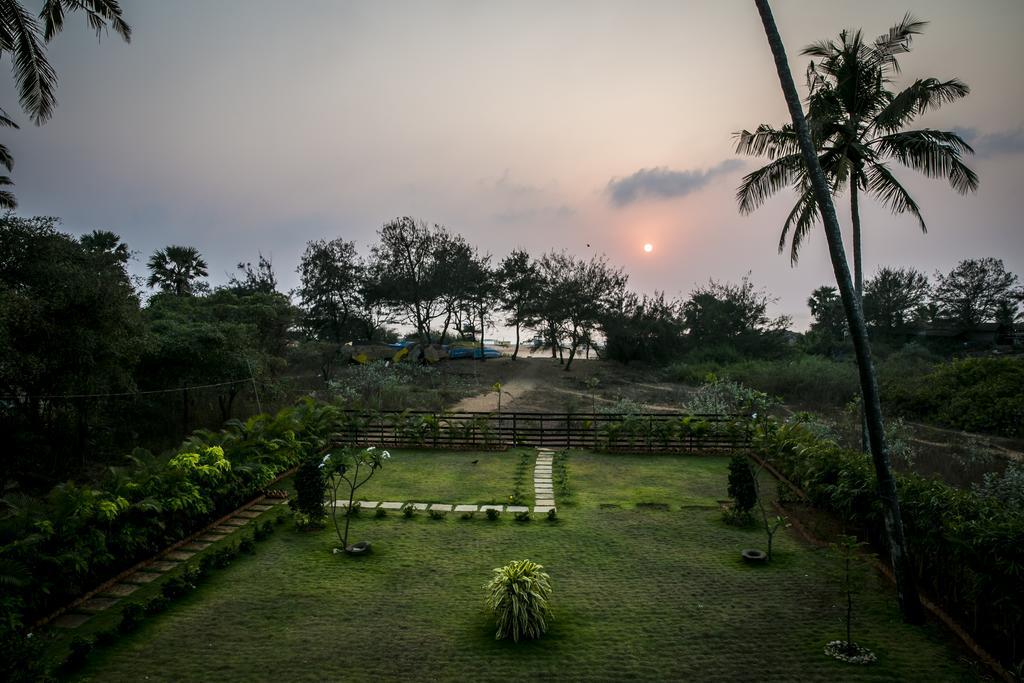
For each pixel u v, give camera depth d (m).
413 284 45.53
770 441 14.98
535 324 44.06
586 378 36.03
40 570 7.46
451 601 7.88
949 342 43.62
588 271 41.47
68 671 6.12
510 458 16.45
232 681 5.98
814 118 12.64
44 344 13.57
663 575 8.67
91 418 15.85
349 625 7.22
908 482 8.79
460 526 10.91
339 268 47.19
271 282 45.59
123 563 8.90
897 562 7.30
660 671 6.16
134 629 7.09
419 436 17.52
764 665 6.25
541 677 6.06
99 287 14.37
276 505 12.27
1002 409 19.72
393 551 9.70
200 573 8.59
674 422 17.41
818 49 13.09
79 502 8.44
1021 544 6.07
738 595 7.99
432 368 38.72
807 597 7.92
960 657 6.35
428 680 6.02
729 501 12.35
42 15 11.62
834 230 7.63
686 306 42.72
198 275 34.03
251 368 20.73
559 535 10.38
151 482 9.88
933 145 12.22
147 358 18.34
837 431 18.16
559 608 7.65
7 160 16.41
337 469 10.98
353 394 26.17
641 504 12.16
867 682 5.90
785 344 41.47
